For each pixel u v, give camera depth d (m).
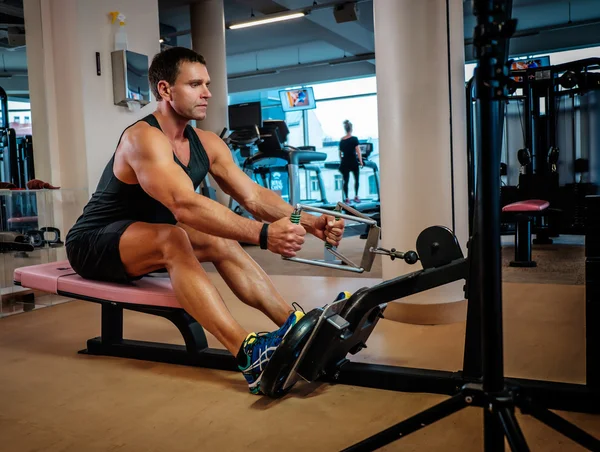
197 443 1.40
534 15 10.32
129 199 2.01
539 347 2.13
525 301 2.95
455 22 2.48
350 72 13.06
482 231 0.92
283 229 1.58
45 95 3.65
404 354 2.08
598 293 1.47
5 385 1.89
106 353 2.23
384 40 2.48
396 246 2.54
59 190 3.46
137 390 1.81
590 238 1.48
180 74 1.84
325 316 1.58
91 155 3.61
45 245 3.32
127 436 1.45
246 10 9.66
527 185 5.53
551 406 1.52
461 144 2.53
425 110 2.43
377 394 1.70
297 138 14.72
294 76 13.66
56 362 2.15
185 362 2.06
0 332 2.66
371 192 14.24
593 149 5.60
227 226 1.63
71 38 3.54
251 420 1.53
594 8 10.01
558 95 5.43
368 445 1.00
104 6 3.68
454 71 2.48
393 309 2.60
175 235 1.82
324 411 1.58
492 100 0.90
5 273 3.15
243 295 1.94
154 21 4.05
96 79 3.64
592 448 0.90
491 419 0.92
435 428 1.42
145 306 1.97
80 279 2.13
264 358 1.63
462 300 2.55
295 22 10.30
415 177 2.47
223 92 7.61
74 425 1.54
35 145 3.81
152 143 1.76
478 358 1.61
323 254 5.36
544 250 5.11
